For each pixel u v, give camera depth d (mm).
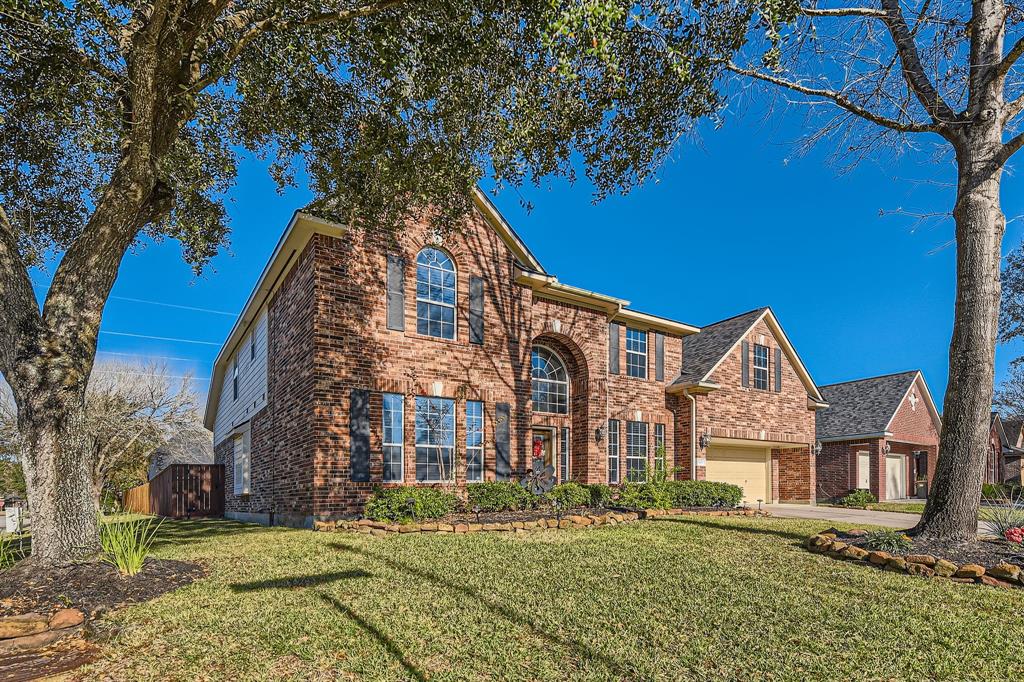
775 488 23297
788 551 9055
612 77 8070
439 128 9641
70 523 6801
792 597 6250
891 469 28406
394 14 7863
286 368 14117
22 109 8742
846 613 5703
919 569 7578
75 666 4418
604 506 14719
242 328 19188
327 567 7504
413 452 13148
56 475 6750
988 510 13281
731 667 4367
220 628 5133
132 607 5824
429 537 10195
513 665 4367
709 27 7621
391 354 13094
